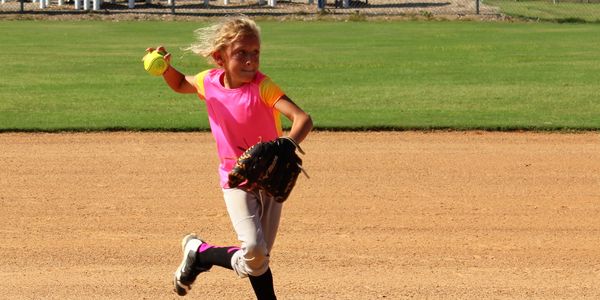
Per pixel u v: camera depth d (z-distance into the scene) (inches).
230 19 557.0
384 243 805.2
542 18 3469.5
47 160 1134.4
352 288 692.7
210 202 941.2
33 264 749.9
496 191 989.8
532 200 954.7
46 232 838.5
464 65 2092.8
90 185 1011.3
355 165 1104.2
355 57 2274.9
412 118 1391.5
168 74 589.0
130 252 780.6
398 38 2802.7
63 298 673.0
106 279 714.2
